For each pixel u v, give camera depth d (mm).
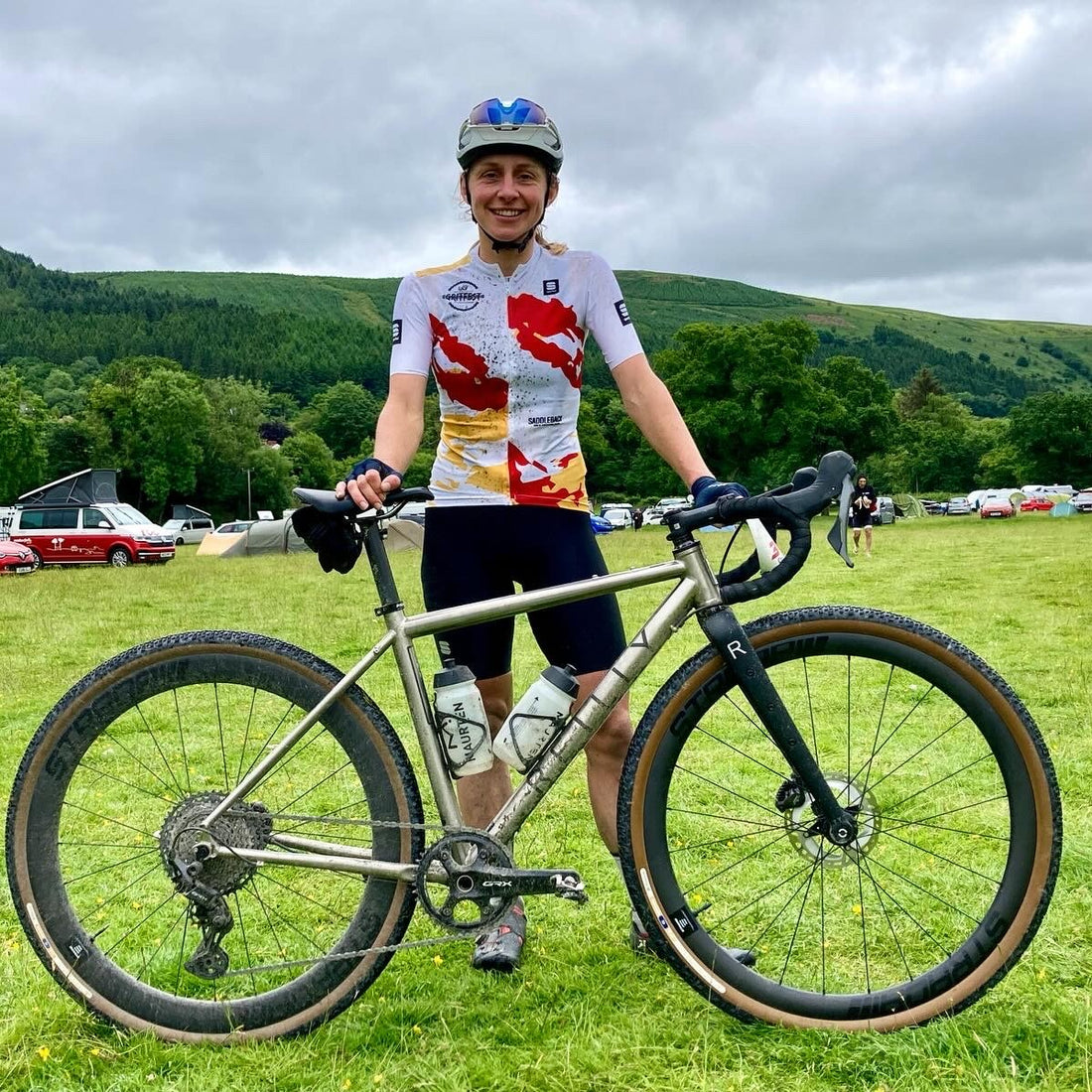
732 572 2168
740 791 3736
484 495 2395
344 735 2137
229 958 2365
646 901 2098
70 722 2139
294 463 85250
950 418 100188
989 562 15070
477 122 2262
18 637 8625
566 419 2441
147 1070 1995
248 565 20906
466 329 2381
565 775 4012
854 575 13172
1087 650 6414
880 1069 1918
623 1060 1957
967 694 2064
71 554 22453
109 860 3164
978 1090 1825
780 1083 1887
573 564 2406
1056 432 70250
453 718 2100
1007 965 2045
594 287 2441
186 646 2148
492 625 2447
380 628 8398
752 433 50062
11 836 2125
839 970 2359
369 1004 2201
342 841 2441
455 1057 1994
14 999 2270
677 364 51875
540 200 2326
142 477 65438
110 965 2148
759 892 2811
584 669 2396
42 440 61375
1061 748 4129
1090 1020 2016
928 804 3516
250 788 2121
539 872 2031
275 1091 1913
